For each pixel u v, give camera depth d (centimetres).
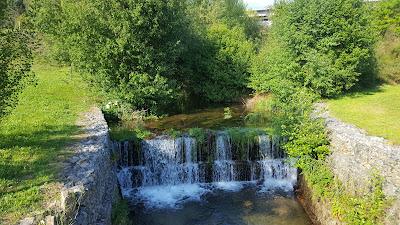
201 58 2517
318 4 1978
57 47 2522
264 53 2517
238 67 2514
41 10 2438
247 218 1277
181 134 1638
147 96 2062
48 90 2061
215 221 1262
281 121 1589
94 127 1366
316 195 1254
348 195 1127
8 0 916
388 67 2398
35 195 784
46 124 1376
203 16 3419
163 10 2053
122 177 1515
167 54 2122
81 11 1953
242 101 2467
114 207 1112
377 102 1825
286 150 1509
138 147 1545
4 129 1280
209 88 2497
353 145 1198
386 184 1000
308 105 1472
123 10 1952
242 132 1631
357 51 1959
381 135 1268
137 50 1994
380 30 2661
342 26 1961
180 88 2428
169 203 1398
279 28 2219
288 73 1992
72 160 1002
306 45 2002
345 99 1928
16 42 947
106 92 2059
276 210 1330
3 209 725
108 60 1981
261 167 1572
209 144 1578
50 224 639
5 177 878
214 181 1575
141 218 1280
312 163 1323
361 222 1002
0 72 905
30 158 1013
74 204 724
